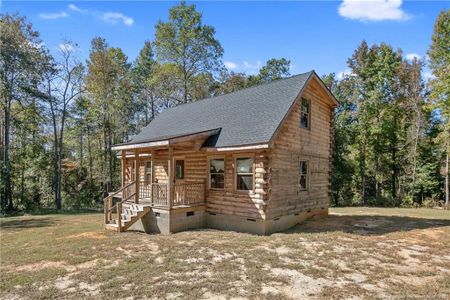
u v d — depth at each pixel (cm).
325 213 1574
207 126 1437
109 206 1339
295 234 1095
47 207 2714
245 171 1227
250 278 635
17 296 561
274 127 1139
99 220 1705
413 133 2867
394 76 2947
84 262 768
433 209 2242
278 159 1217
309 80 1355
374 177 3203
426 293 558
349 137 3072
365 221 1392
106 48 3006
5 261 802
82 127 3059
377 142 3019
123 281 622
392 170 3148
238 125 1297
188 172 1439
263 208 1138
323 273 667
